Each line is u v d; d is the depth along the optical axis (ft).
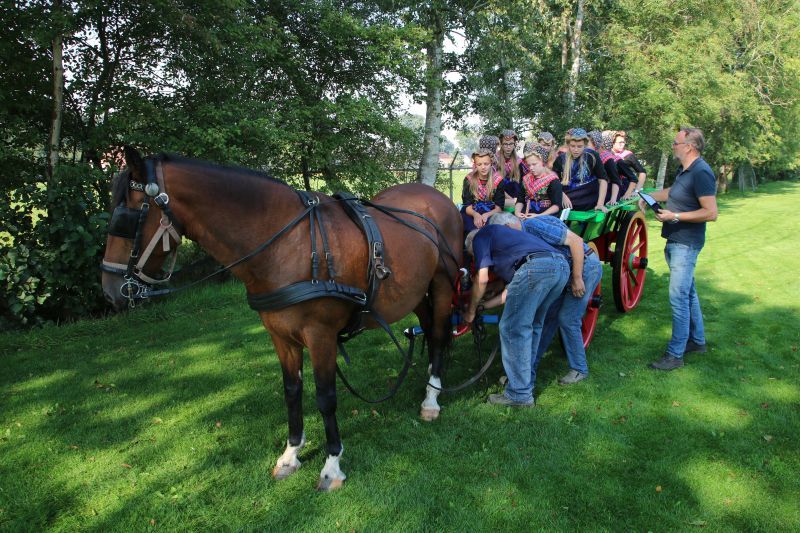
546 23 50.52
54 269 19.25
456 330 16.10
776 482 9.47
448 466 10.14
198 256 28.68
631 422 11.64
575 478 9.68
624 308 19.01
